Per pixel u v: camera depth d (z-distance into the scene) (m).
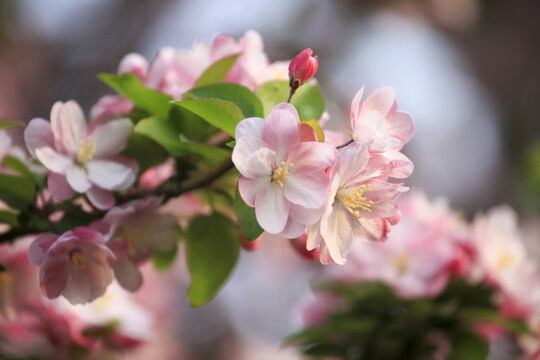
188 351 1.75
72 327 0.85
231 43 0.78
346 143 0.72
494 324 0.88
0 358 0.84
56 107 0.75
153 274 1.03
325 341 0.89
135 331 0.86
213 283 0.78
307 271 2.00
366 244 0.89
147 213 0.75
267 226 0.70
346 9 1.95
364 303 0.88
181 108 0.75
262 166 0.70
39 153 0.74
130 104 0.78
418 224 0.89
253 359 1.93
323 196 0.70
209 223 0.78
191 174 0.75
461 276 0.87
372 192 0.71
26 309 0.84
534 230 1.43
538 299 0.87
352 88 1.87
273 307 2.00
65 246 0.72
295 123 0.70
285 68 0.77
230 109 0.71
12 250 0.84
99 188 0.75
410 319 0.87
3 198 0.75
